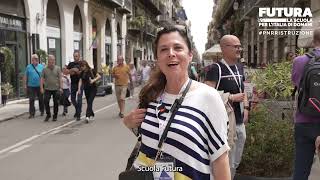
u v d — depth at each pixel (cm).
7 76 1839
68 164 777
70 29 2764
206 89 244
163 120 243
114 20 4003
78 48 3008
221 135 241
